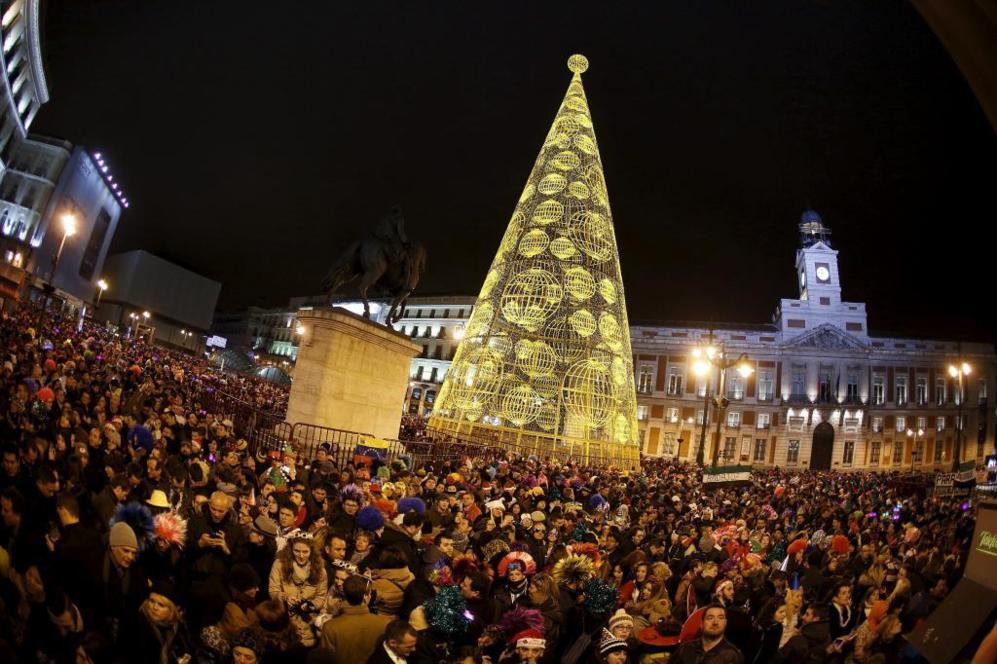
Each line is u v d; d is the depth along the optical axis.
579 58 26.45
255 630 3.54
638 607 5.79
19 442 6.71
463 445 19.17
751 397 68.00
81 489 5.97
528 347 23.11
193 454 7.95
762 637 5.70
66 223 28.55
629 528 9.15
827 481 33.50
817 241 72.19
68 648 3.57
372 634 3.89
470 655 3.77
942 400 63.81
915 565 9.12
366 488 8.27
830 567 8.66
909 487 26.77
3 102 48.69
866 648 5.47
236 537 5.14
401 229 15.19
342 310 13.49
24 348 15.80
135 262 79.75
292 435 11.90
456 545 6.74
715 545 8.98
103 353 23.64
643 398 70.88
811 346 67.44
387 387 15.18
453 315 78.25
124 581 4.10
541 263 24.03
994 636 2.20
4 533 4.52
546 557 6.52
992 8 2.31
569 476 17.92
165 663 3.68
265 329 103.75
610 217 25.02
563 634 4.98
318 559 4.47
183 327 85.38
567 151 24.83
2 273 28.92
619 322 24.08
